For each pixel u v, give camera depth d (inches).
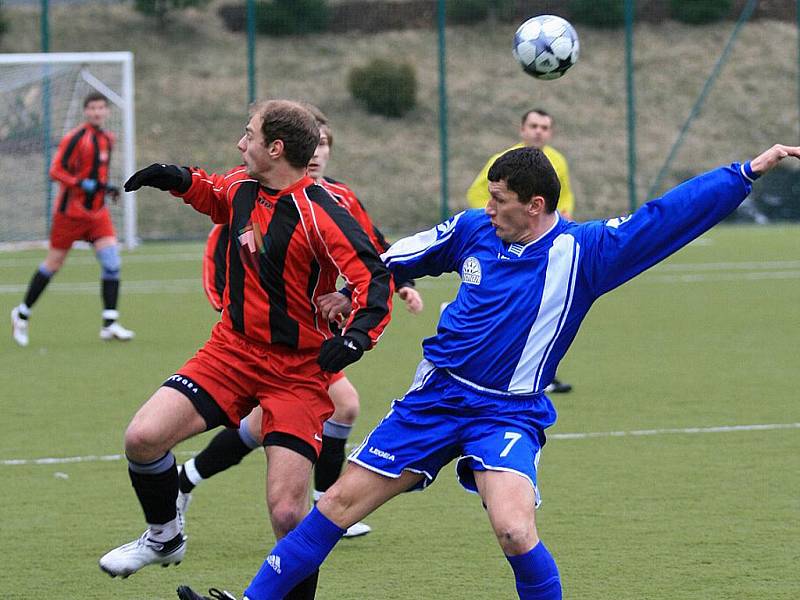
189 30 4569.4
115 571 644.1
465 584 714.8
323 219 625.0
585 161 4079.7
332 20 4589.1
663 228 582.2
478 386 591.8
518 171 578.9
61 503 899.4
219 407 639.8
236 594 703.1
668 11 4616.1
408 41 4527.6
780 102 4347.9
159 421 623.5
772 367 1477.6
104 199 1667.1
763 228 3659.0
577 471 983.6
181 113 4170.8
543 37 757.3
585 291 593.0
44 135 3144.7
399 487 599.2
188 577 735.1
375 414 1206.9
